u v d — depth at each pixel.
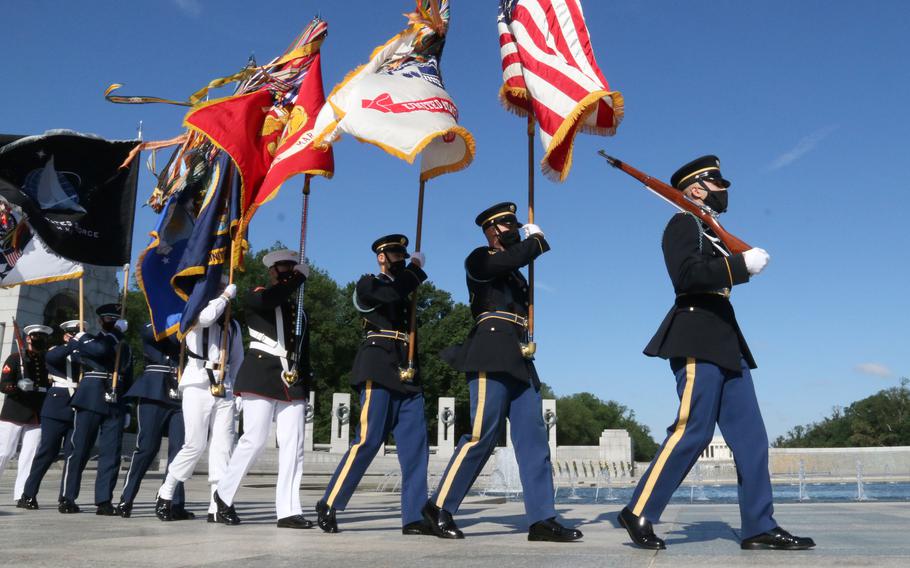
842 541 4.96
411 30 6.89
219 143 7.56
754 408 4.75
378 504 9.97
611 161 4.97
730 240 4.97
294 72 8.35
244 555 4.27
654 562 3.88
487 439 5.55
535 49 6.38
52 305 28.41
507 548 4.67
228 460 7.50
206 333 7.53
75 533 5.85
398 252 6.39
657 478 4.66
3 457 9.77
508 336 5.50
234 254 7.53
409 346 6.23
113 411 8.73
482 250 5.64
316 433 49.19
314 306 52.16
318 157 7.44
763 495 4.60
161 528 6.42
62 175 9.16
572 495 19.89
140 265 8.38
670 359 4.88
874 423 90.94
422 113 6.17
